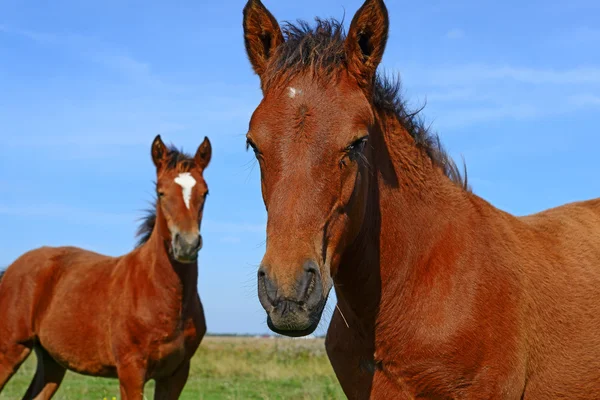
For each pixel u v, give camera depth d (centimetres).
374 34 301
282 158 270
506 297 317
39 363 888
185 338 741
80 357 789
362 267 318
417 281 317
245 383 1159
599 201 428
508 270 326
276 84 288
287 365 1485
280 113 276
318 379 1202
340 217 276
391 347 318
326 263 268
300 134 271
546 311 334
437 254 321
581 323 343
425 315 312
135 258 776
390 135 335
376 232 318
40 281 852
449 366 307
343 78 290
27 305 845
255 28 323
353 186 279
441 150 361
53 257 879
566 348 337
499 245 336
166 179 771
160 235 747
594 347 342
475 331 306
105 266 826
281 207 263
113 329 741
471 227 335
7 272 885
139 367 724
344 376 341
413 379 314
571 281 352
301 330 250
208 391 1048
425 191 335
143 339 723
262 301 255
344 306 332
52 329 813
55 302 827
